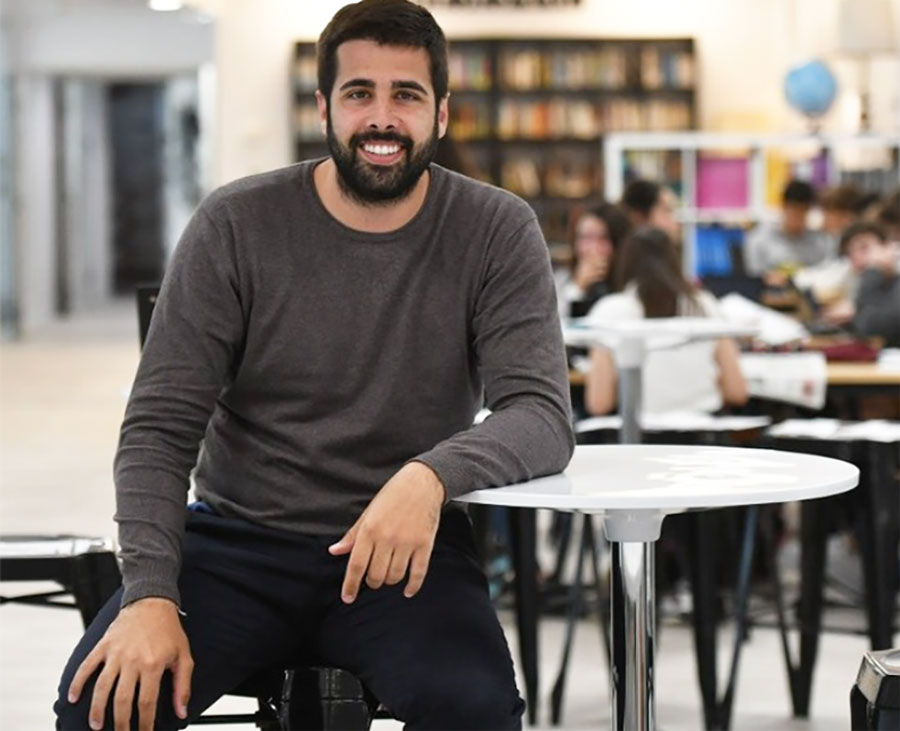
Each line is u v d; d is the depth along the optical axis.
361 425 3.08
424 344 3.09
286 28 15.87
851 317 9.09
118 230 32.56
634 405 5.66
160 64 22.48
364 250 3.09
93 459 11.03
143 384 3.07
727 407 7.01
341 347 3.09
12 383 16.02
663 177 13.86
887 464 5.28
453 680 2.85
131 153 32.56
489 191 3.18
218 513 3.17
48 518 8.79
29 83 23.78
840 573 7.47
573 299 7.71
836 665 5.90
